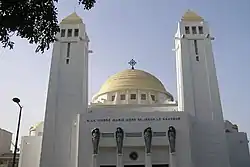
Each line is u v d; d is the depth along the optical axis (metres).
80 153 44.66
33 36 14.01
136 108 55.59
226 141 48.91
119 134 44.75
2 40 13.29
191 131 46.75
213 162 46.59
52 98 50.59
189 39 55.06
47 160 46.22
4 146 66.62
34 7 13.23
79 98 50.97
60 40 55.25
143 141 45.31
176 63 58.53
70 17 58.03
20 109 34.44
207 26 56.25
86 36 57.50
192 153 45.09
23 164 52.38
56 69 52.81
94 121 46.50
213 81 51.84
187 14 58.03
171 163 43.69
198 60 53.53
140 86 64.12
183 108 50.25
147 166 43.59
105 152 45.59
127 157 45.28
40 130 57.84
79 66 53.41
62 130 48.50
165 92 66.56
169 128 45.28
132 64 72.94
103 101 63.59
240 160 51.88
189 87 51.31
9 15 12.65
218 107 50.03
